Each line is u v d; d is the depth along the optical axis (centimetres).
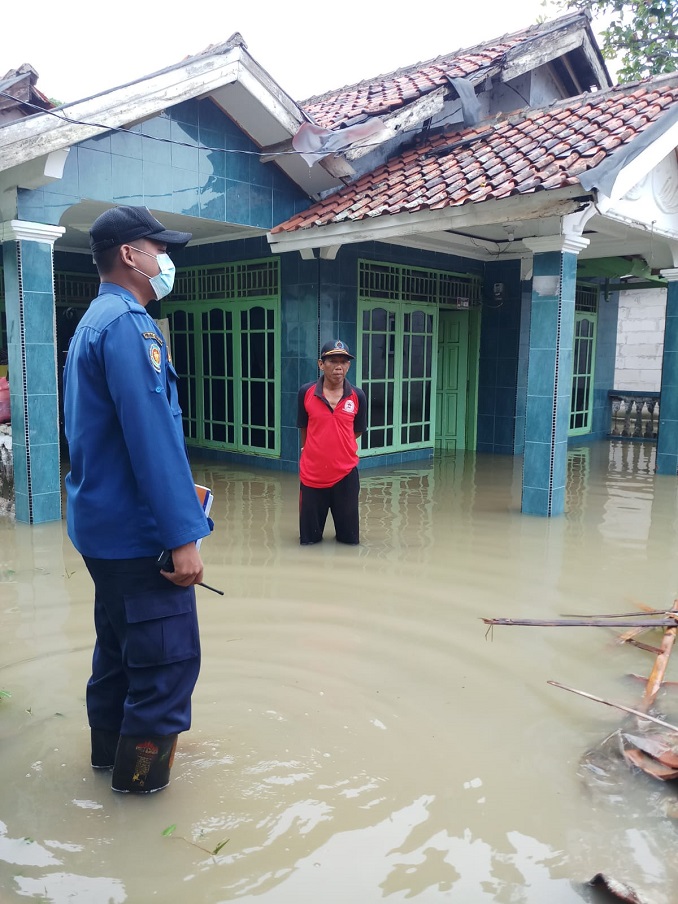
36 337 648
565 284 680
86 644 417
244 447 999
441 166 783
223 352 1003
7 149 571
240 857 247
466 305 1079
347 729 329
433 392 1062
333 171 805
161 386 253
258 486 850
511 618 460
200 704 350
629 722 336
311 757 306
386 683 373
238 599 490
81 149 652
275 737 322
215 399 1030
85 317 264
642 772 297
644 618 461
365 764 302
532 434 716
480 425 1143
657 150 652
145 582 263
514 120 827
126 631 265
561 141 704
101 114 622
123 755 274
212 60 684
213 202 760
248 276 946
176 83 663
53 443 670
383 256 937
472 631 440
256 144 791
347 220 745
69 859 245
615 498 819
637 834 261
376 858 248
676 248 911
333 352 569
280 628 443
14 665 390
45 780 288
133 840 254
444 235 929
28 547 600
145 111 650
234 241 939
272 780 290
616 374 1401
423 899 230
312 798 279
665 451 970
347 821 266
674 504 789
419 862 246
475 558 584
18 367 650
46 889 232
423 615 464
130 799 277
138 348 249
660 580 536
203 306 1015
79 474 265
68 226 848
